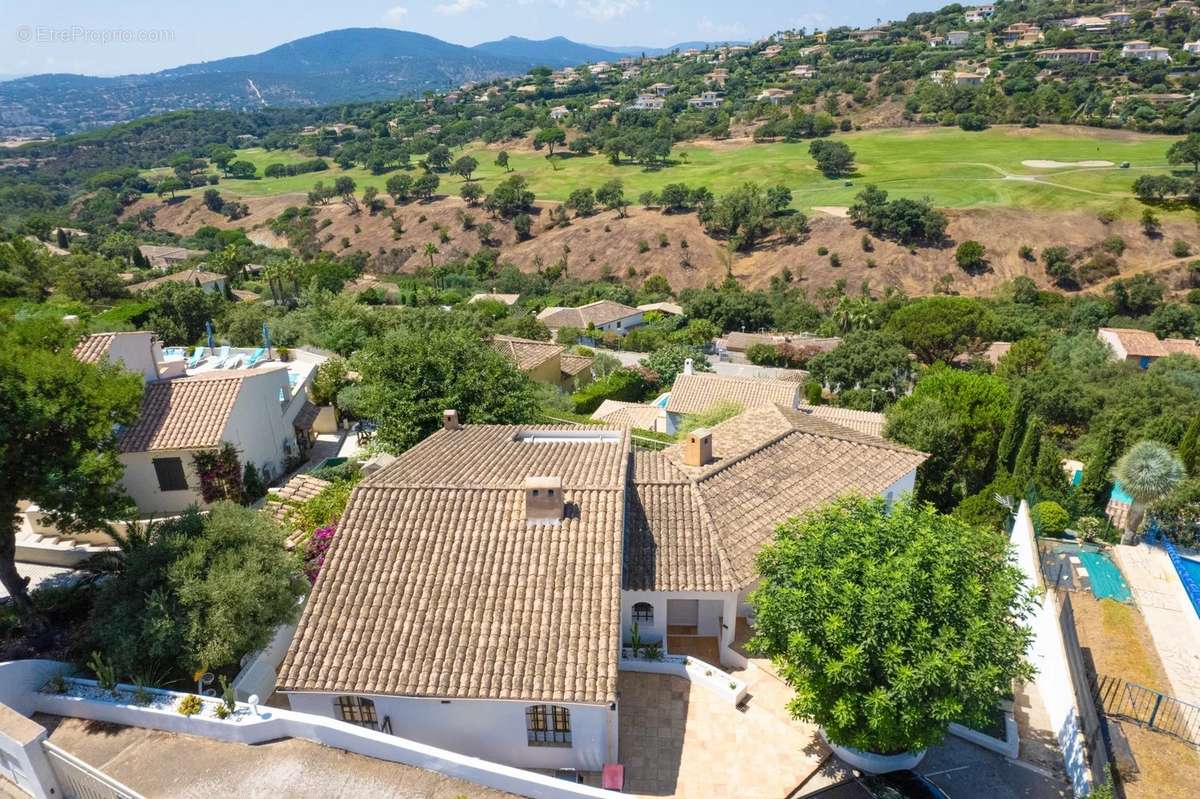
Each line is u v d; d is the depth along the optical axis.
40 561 26.14
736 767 18.36
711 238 152.50
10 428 18.36
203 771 15.64
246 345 60.25
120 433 28.56
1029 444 36.12
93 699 17.39
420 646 17.67
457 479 22.56
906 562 16.47
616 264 151.50
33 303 50.78
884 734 16.16
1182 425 41.00
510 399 35.91
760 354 88.12
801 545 18.11
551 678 16.86
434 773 15.48
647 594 21.95
